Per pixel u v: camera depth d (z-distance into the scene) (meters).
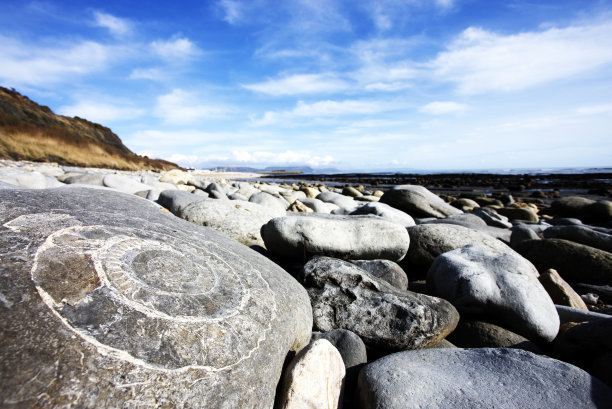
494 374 1.85
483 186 28.94
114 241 1.67
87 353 1.13
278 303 1.89
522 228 5.52
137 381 1.14
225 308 1.60
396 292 2.68
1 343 1.05
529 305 2.69
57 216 1.71
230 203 4.27
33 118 28.22
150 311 1.37
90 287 1.35
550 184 29.42
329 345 1.88
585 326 2.41
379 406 1.68
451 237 4.20
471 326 2.77
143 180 10.64
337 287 2.72
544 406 1.62
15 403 0.96
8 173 5.29
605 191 20.12
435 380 1.81
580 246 4.44
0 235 1.41
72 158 24.98
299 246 3.43
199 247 2.03
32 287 1.24
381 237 3.54
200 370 1.28
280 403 1.58
